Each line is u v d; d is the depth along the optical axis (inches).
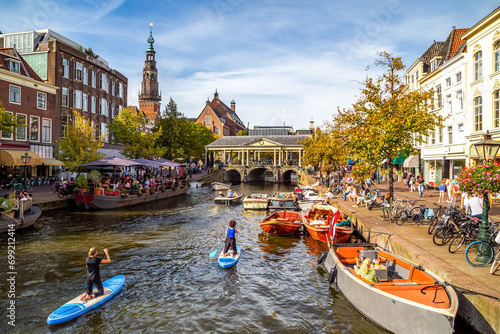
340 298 363.6
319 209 770.8
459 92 951.6
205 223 778.8
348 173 1480.1
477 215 398.0
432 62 1150.3
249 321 318.3
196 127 3004.4
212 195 1386.6
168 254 522.3
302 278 427.2
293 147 2578.7
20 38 1455.5
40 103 1257.4
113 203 936.9
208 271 450.9
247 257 516.7
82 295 349.4
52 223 730.8
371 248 491.8
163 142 1797.5
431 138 1157.1
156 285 401.7
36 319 318.3
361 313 322.7
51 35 1525.6
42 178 1229.7
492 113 768.3
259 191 1715.1
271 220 642.2
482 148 351.9
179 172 1633.9
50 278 417.1
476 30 819.4
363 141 635.5
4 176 1099.9
